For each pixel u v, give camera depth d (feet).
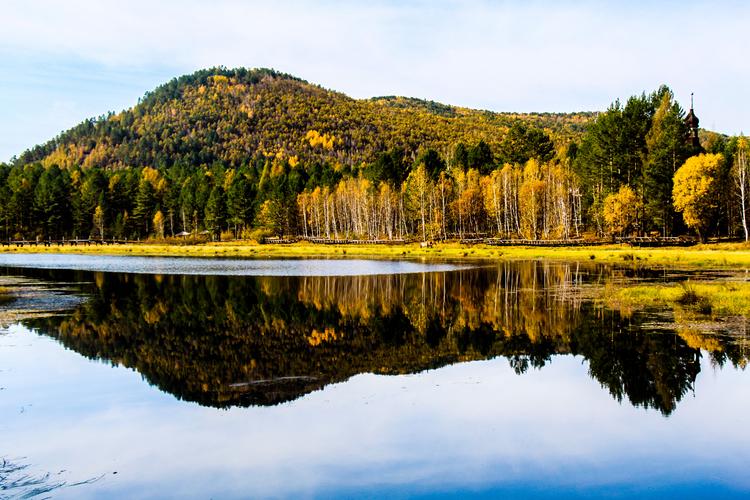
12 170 598.75
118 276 188.24
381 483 41.16
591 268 193.98
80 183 572.51
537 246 307.17
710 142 357.61
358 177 514.68
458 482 41.22
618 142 313.94
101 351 80.12
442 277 175.94
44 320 103.76
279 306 120.06
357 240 409.28
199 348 81.76
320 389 62.23
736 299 107.76
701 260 201.16
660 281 146.61
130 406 57.36
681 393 59.52
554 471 42.83
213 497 39.27
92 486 40.91
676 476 41.83
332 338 88.22
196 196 528.22
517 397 59.26
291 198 491.72
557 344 81.56
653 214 282.56
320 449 46.88
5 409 56.80
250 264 245.24
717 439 48.24
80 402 58.70
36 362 74.18
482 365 71.67
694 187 249.55
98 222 501.15
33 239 497.46
